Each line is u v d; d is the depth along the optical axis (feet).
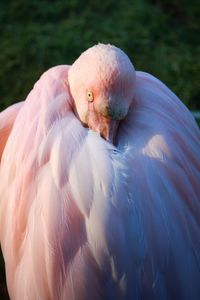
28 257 4.71
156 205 4.65
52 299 4.68
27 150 4.77
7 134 5.20
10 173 4.83
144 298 4.63
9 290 4.86
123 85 4.83
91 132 4.76
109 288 4.63
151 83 4.99
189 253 4.68
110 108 4.83
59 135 4.73
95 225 4.62
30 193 4.72
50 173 4.70
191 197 4.74
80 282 4.64
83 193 4.64
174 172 4.72
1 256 5.80
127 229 4.62
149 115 4.84
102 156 4.68
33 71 7.17
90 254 4.63
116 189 4.63
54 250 4.65
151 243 4.62
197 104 6.91
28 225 4.72
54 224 4.65
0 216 4.89
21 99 6.76
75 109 4.96
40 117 4.79
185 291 4.65
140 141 4.76
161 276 4.63
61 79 4.96
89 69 4.87
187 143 4.83
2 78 7.04
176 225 4.66
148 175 4.68
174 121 4.87
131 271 4.61
